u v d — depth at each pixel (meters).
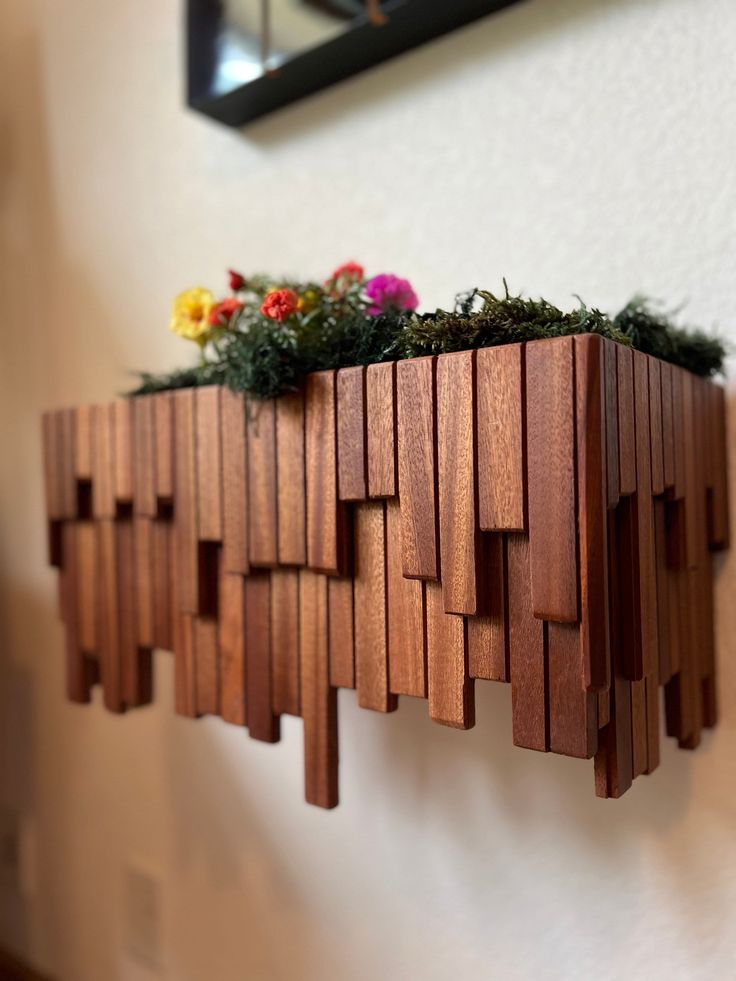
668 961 0.65
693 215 0.64
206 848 0.98
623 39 0.68
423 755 0.79
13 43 1.23
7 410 1.24
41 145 1.18
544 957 0.71
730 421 0.63
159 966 1.03
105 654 0.73
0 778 1.27
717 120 0.63
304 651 0.57
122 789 1.08
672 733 0.58
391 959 0.81
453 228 0.77
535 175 0.72
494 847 0.74
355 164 0.84
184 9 0.90
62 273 1.15
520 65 0.73
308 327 0.56
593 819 0.69
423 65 0.79
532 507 0.41
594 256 0.69
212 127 0.97
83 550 0.76
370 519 0.52
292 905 0.89
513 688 0.44
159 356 1.02
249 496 0.57
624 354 0.44
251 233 0.93
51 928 1.18
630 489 0.44
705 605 0.63
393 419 0.48
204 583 0.63
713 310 0.63
